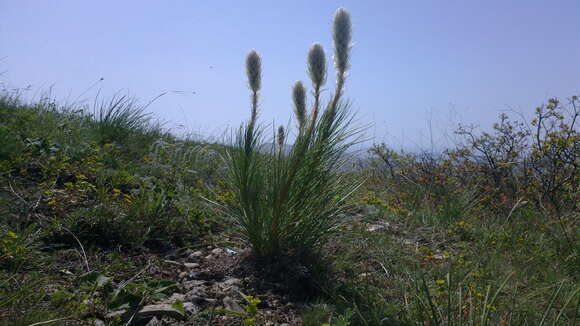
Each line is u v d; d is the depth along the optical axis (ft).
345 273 2.81
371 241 3.35
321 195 2.79
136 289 2.31
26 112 5.05
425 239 3.78
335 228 3.24
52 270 2.46
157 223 3.23
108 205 3.17
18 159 3.67
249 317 2.12
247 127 2.79
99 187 3.69
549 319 2.34
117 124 5.50
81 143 4.56
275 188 2.70
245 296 2.39
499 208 5.05
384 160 6.28
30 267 2.42
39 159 3.95
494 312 2.28
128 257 2.81
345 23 2.57
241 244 3.18
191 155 5.19
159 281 2.46
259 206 2.76
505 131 5.82
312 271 2.70
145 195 3.41
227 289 2.51
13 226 2.79
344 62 2.61
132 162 4.61
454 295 2.40
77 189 3.51
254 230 2.77
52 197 3.29
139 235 3.01
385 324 2.16
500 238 3.71
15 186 3.33
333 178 2.85
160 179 4.27
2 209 2.89
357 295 2.48
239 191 2.88
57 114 5.53
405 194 5.23
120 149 4.99
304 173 2.68
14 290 2.10
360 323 2.20
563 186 5.08
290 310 2.35
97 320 2.02
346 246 3.18
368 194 4.80
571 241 3.59
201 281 2.59
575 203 4.85
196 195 3.86
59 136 4.60
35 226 2.82
